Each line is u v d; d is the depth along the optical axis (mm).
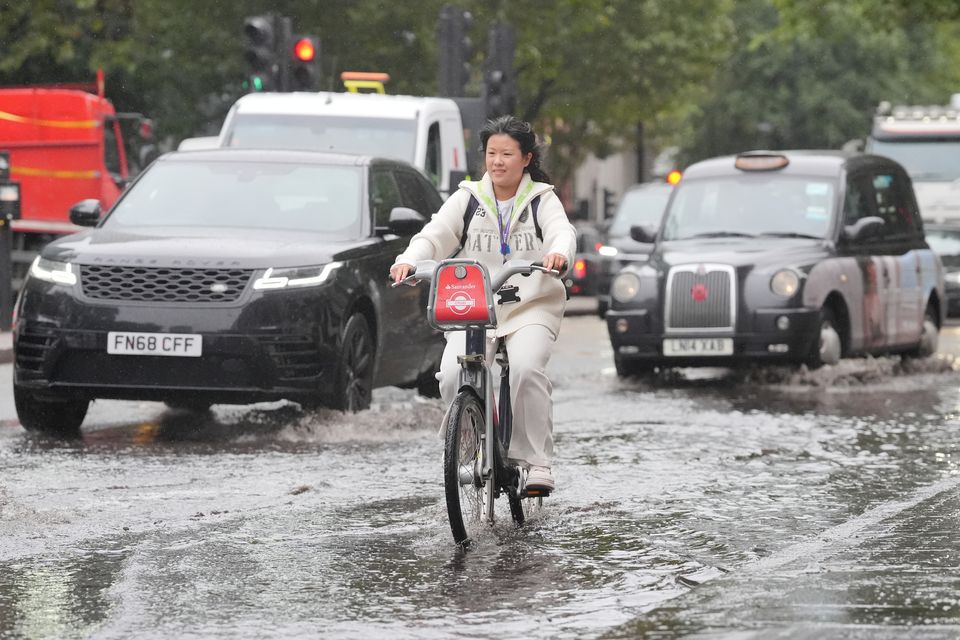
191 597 15586
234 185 31031
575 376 40719
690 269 38438
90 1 89938
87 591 15891
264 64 59406
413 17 85688
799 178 41406
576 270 84188
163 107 94625
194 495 21562
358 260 29109
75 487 22234
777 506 20781
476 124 62500
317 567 16922
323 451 25875
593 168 179000
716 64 110125
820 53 145375
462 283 17859
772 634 13750
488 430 18484
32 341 27703
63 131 70938
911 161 81562
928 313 45312
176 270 27453
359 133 46375
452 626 14453
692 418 31000
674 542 18281
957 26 144250
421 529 19016
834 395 35469
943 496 21484
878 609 14656
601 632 14156
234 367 27203
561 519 19688
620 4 104375
